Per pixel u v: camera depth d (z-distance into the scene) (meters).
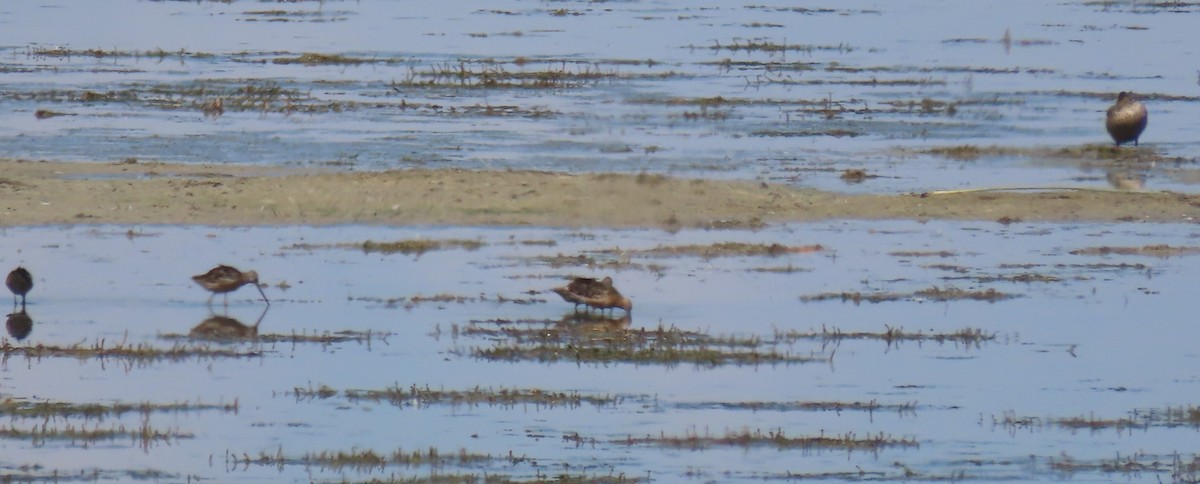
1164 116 45.72
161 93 46.03
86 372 21.48
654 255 28.58
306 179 32.41
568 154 37.88
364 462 18.36
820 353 22.89
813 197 33.09
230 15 69.56
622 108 45.19
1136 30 68.88
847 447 19.19
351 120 42.06
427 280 26.53
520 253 28.53
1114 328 24.47
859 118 44.47
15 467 18.11
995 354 23.06
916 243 30.00
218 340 22.95
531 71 52.34
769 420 20.12
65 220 30.00
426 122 42.03
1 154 36.47
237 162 36.03
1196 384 21.83
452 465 18.36
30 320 23.86
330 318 24.23
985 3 80.19
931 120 44.38
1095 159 39.06
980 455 19.06
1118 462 18.86
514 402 20.58
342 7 73.69
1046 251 29.55
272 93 46.38
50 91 45.44
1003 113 45.78
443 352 22.59
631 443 19.17
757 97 47.88
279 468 18.22
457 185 32.09
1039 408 20.75
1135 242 30.39
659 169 36.25
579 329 23.70
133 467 18.17
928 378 21.92
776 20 71.19
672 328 23.64
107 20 66.44
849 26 69.44
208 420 19.75
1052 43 64.00
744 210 31.98
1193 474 18.53
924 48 62.03
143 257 27.75
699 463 18.58
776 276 27.31
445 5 75.31
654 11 74.25
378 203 31.17
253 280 25.17
